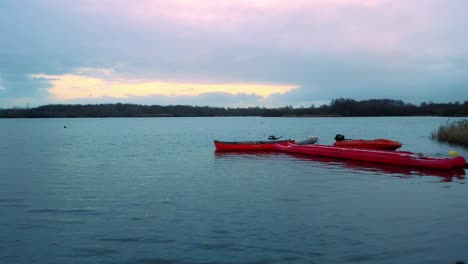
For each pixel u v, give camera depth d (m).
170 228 10.01
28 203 12.82
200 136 51.94
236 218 10.80
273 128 75.06
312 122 110.75
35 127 87.88
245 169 20.17
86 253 8.48
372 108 145.88
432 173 18.14
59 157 26.81
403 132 55.25
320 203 12.43
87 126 94.25
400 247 8.48
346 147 27.27
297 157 25.53
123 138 47.94
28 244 9.03
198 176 18.00
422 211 11.32
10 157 26.91
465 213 11.08
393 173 18.30
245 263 7.83
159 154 28.41
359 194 13.75
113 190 14.84
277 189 14.73
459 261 7.65
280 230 9.73
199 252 8.41
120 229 9.99
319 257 8.04
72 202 12.91
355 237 9.16
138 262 7.98
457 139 33.59
